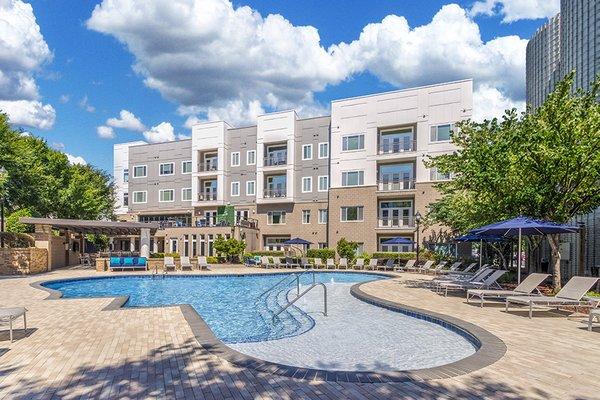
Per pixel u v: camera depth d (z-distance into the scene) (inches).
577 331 311.4
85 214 1556.3
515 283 681.6
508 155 498.9
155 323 333.4
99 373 206.8
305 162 1523.1
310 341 323.0
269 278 919.0
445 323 358.0
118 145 2042.3
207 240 1461.6
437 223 1206.3
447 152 1249.4
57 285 746.8
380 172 1391.5
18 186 1023.0
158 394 178.9
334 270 1045.8
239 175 1662.2
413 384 191.8
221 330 395.2
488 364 222.2
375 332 353.1
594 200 520.4
